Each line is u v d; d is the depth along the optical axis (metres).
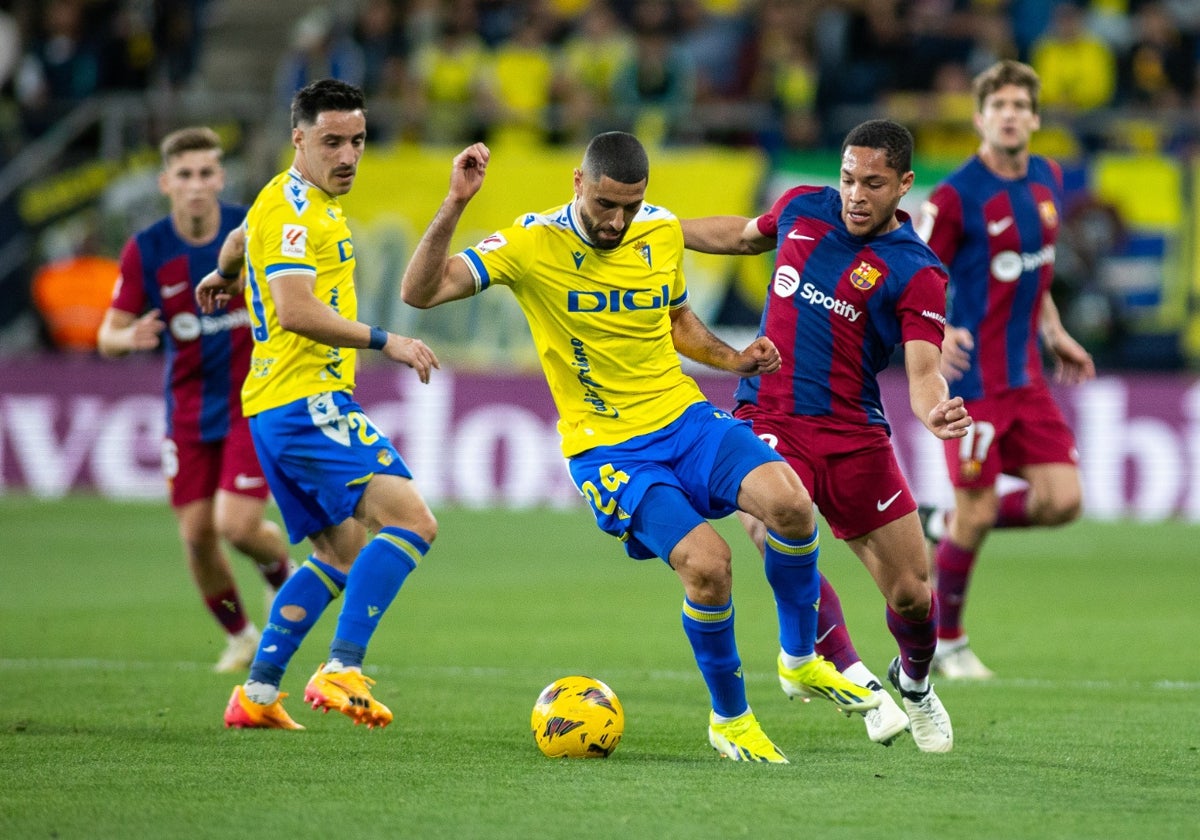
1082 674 27.58
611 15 64.62
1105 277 55.03
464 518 54.53
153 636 31.50
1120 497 55.22
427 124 59.31
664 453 19.47
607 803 16.28
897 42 62.38
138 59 65.88
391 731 21.36
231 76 74.25
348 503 21.28
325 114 20.88
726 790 17.02
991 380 28.53
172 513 54.69
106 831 15.06
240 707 21.38
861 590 39.91
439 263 18.69
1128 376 55.12
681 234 20.14
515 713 23.02
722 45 66.00
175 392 27.52
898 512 20.20
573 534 51.00
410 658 29.00
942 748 19.92
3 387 58.75
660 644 30.89
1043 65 62.09
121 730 21.17
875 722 19.56
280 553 27.61
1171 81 62.88
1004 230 28.23
